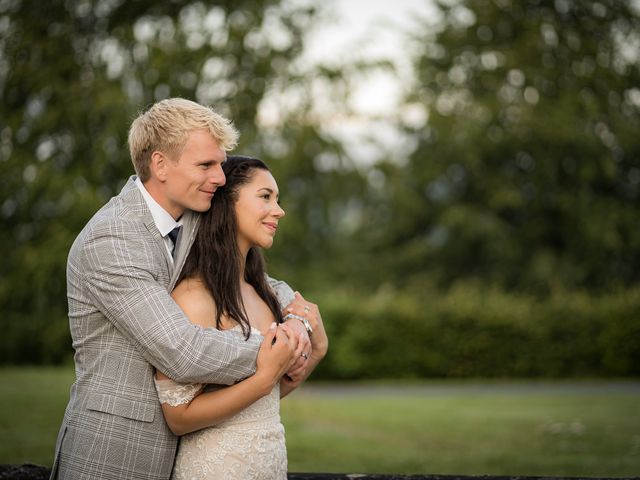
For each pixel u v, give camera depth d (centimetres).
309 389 1143
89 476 198
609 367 1265
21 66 1398
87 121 1413
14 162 1402
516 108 1948
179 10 1509
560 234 2064
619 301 1293
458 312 1294
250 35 1516
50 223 1435
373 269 2098
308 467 541
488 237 2005
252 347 201
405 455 588
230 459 206
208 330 199
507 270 2030
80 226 1402
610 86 1952
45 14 1454
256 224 217
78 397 205
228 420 209
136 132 213
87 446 199
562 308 1291
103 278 197
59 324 1450
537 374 1284
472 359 1291
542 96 1947
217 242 214
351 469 534
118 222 203
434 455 586
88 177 1406
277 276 1631
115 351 202
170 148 207
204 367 193
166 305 196
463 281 2022
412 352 1291
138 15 1491
